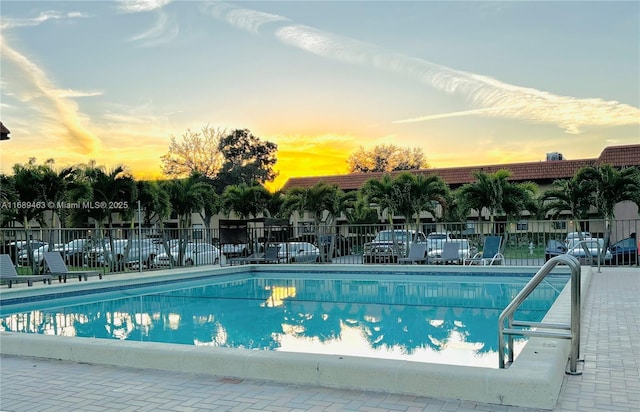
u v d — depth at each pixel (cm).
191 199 2664
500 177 2517
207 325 858
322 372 434
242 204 3181
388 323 844
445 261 1692
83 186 2183
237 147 5250
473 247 1738
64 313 1014
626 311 756
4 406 404
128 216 2283
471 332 757
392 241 1780
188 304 1107
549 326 462
